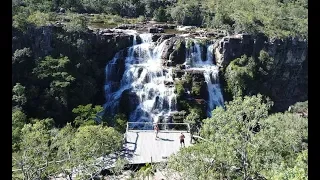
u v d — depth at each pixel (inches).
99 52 1444.4
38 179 509.4
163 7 2071.9
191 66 1481.3
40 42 1277.1
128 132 822.5
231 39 1533.0
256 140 514.6
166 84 1360.7
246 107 605.0
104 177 616.1
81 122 1094.4
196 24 1975.9
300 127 807.7
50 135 752.3
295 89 1759.4
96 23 1728.6
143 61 1475.1
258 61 1624.0
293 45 1712.6
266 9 2078.0
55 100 1194.6
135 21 1893.5
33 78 1202.0
